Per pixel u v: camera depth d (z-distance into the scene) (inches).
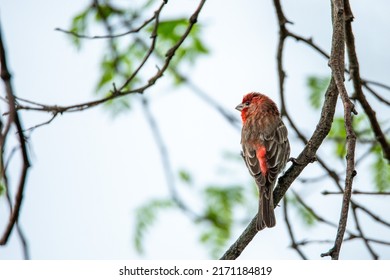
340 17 362.9
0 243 307.9
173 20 530.0
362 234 457.4
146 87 413.1
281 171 471.8
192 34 536.7
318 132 380.5
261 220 380.5
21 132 320.5
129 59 539.8
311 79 533.3
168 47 534.0
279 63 509.7
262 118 502.3
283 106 506.0
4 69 317.4
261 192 421.4
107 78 538.9
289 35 507.2
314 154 389.1
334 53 354.6
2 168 313.9
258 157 472.1
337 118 524.4
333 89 373.1
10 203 310.8
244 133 494.6
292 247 452.1
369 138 511.2
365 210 460.4
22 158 315.6
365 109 473.1
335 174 474.9
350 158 311.1
